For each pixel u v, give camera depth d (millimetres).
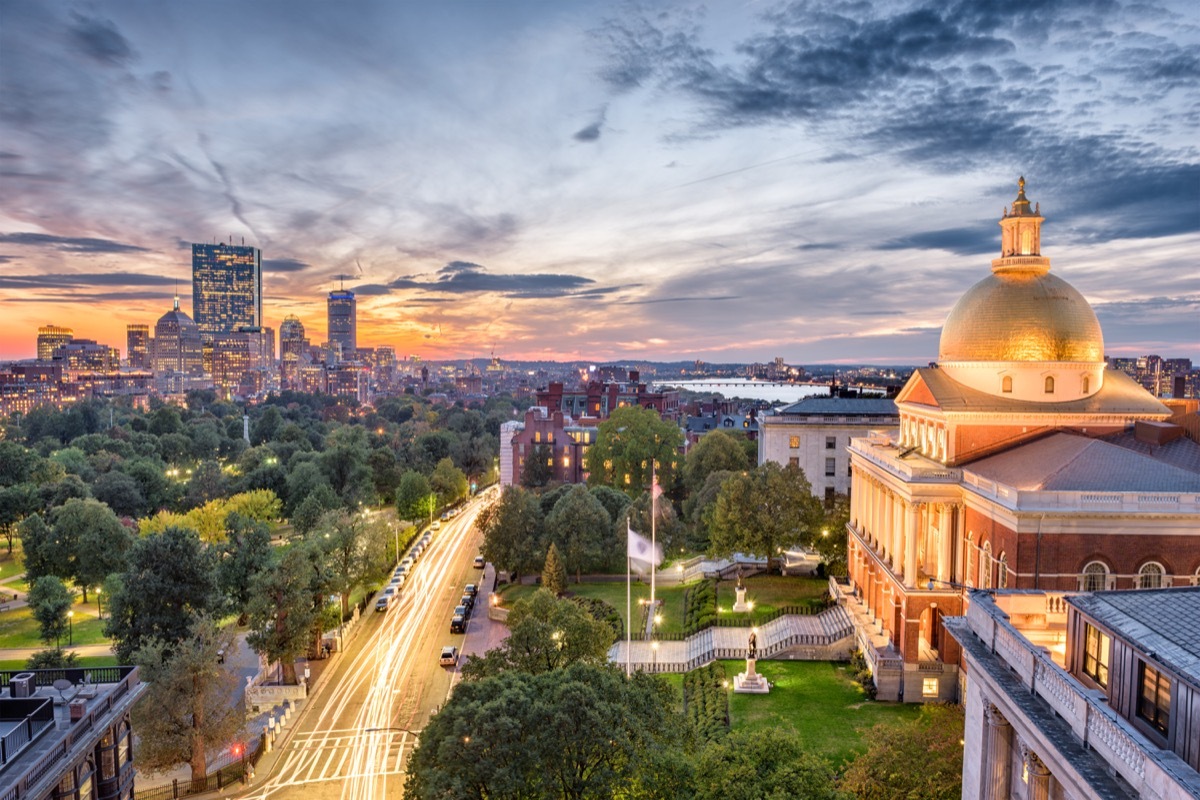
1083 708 25781
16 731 36219
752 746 36438
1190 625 25172
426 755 38938
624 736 37719
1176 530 54344
